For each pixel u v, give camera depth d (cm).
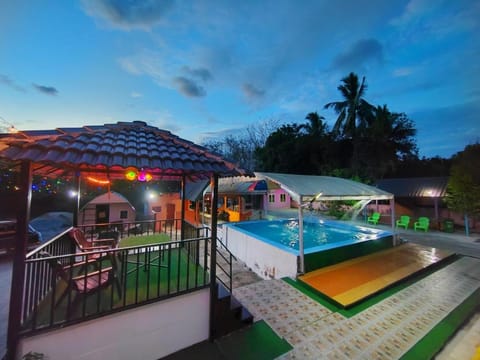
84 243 440
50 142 236
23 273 220
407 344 308
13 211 922
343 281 494
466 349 305
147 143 315
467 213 1062
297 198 580
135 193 1658
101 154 244
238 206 1605
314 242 898
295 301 427
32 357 213
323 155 2086
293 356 285
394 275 530
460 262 671
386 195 810
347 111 1916
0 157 204
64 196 1403
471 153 1106
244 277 616
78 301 279
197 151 344
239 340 316
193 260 471
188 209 1560
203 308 319
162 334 287
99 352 249
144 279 356
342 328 344
